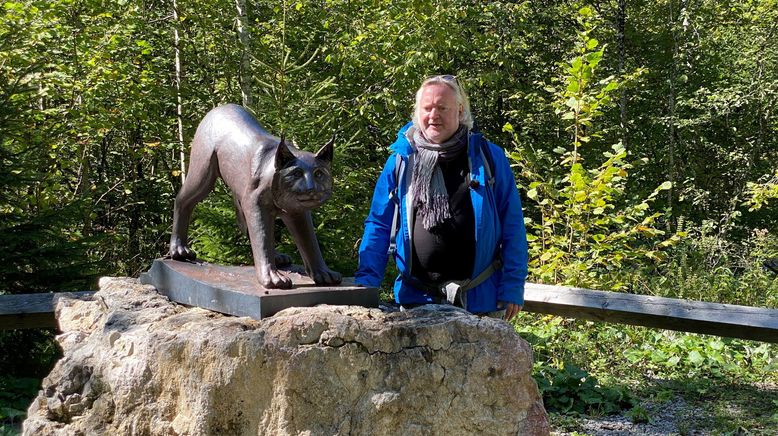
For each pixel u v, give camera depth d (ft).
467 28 36.37
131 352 9.29
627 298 17.35
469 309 10.39
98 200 34.12
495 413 8.84
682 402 16.74
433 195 10.30
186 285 10.29
